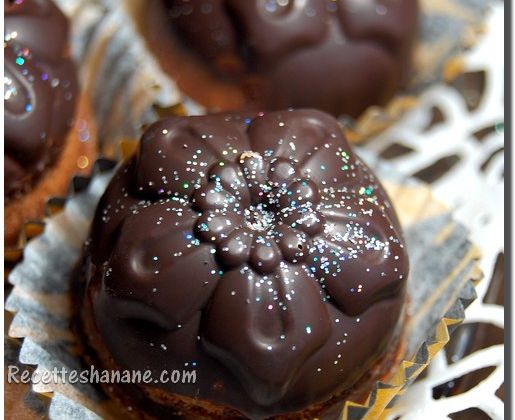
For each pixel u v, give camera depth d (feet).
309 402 0.46
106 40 0.62
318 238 0.45
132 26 0.62
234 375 0.44
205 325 0.44
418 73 0.66
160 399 0.47
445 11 0.67
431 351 0.48
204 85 0.60
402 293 0.47
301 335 0.44
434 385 0.50
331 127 0.49
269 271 0.44
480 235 0.56
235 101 0.60
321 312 0.44
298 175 0.46
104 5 0.64
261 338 0.44
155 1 0.62
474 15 0.68
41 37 0.53
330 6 0.59
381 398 0.47
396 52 0.61
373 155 0.57
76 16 0.63
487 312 0.52
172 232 0.45
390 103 0.63
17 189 0.53
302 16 0.58
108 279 0.45
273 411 0.45
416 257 0.54
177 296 0.44
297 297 0.44
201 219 0.45
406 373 0.47
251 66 0.59
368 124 0.61
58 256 0.52
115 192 0.48
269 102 0.60
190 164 0.47
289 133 0.48
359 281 0.45
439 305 0.51
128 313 0.45
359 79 0.60
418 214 0.55
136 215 0.46
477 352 0.51
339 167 0.48
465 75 0.66
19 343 0.49
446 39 0.67
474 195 0.59
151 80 0.60
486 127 0.63
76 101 0.55
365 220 0.46
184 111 0.56
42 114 0.52
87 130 0.59
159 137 0.47
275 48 0.58
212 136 0.47
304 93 0.60
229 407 0.45
